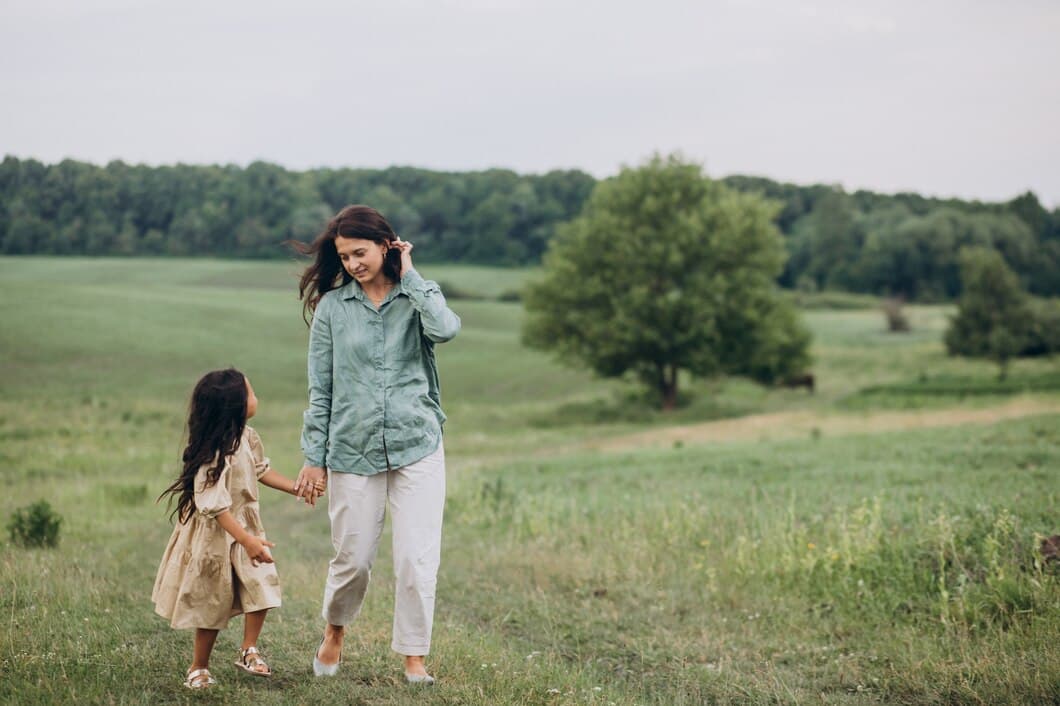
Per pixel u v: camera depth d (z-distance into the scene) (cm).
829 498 1099
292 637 536
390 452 435
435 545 444
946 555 695
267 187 11231
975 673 483
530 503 1188
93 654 467
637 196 4350
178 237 10631
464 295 9331
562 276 4319
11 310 5766
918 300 10912
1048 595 584
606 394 4681
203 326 5919
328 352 448
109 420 2983
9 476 1791
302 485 442
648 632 619
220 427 419
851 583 695
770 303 4209
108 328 5481
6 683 402
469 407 4066
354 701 409
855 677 507
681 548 888
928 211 13938
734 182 13825
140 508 1385
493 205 12031
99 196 10475
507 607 693
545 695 443
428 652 471
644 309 4059
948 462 1410
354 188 12419
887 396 4203
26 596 607
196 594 413
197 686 413
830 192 13112
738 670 529
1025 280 11019
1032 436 1700
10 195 10081
